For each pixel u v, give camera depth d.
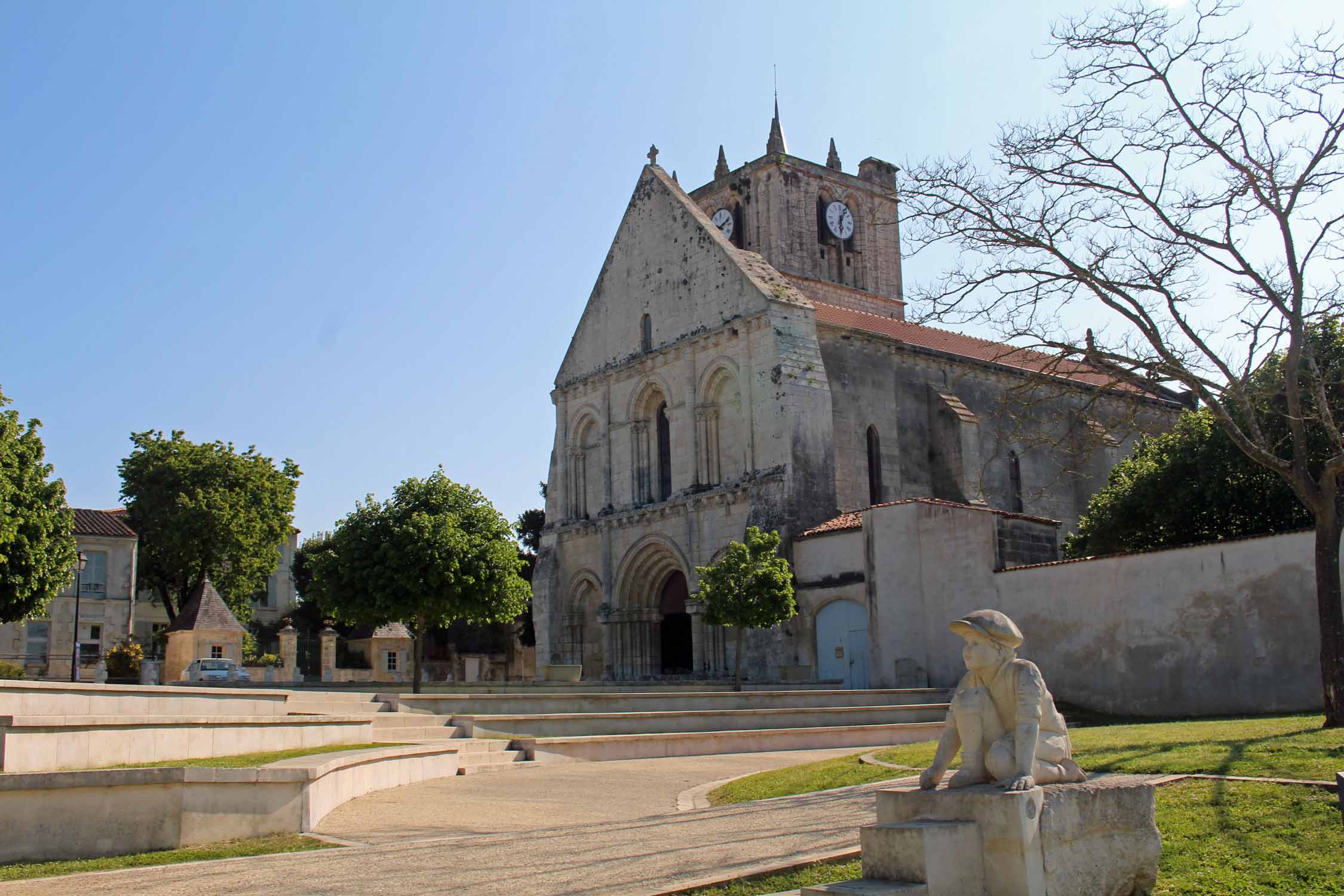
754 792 18.50
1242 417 39.03
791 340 50.12
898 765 19.53
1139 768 16.89
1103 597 33.62
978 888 9.82
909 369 56.78
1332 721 21.28
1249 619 30.38
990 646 10.52
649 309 56.84
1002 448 59.47
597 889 11.02
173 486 76.31
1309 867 11.81
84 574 69.12
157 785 14.16
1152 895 11.05
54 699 21.36
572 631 58.59
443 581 42.81
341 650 76.12
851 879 11.12
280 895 11.08
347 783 17.92
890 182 78.12
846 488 52.66
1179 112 25.34
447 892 11.06
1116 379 26.62
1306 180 23.31
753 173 73.12
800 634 45.88
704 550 51.59
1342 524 29.00
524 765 24.34
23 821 13.42
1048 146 26.66
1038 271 26.62
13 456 44.34
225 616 64.44
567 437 60.97
